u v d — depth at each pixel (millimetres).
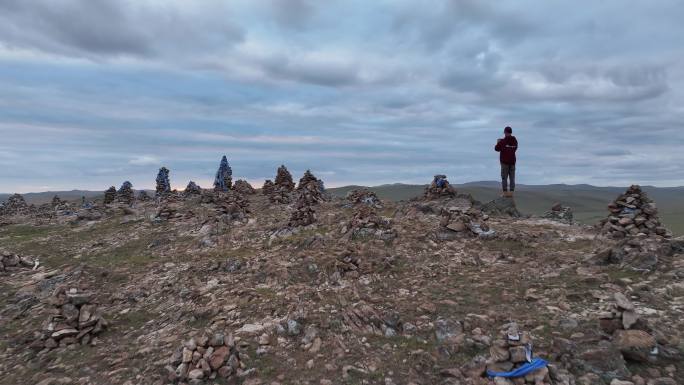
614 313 8344
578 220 22234
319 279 13836
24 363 10164
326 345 9273
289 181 43906
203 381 8180
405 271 14000
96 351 10383
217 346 8781
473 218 18500
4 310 14469
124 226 30078
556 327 8938
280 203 34625
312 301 11820
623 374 7055
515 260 14039
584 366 7383
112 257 21375
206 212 32031
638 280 10781
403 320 10234
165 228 27656
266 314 11211
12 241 28078
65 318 11328
